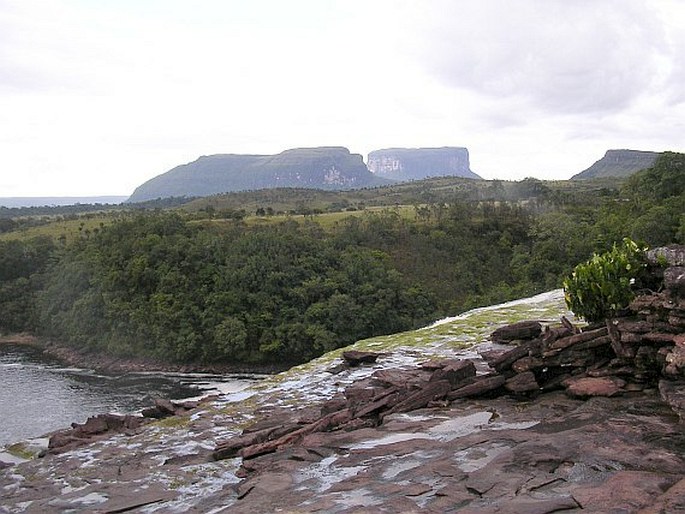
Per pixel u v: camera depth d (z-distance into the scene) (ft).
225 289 205.46
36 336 233.55
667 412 20.42
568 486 15.29
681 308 23.12
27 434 114.62
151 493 20.80
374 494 16.56
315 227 272.31
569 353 25.61
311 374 38.55
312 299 209.26
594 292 26.61
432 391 26.35
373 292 211.41
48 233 315.58
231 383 171.42
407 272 236.84
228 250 221.46
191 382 171.73
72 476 23.91
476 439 20.08
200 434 28.40
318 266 222.07
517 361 26.48
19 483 23.89
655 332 23.67
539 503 14.17
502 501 14.66
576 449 17.58
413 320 211.41
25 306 240.73
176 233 239.50
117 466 24.71
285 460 21.52
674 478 14.87
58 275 231.91
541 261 206.59
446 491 15.76
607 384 23.47
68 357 204.85
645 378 23.39
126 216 323.98
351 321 202.69
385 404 26.61
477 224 269.03
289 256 223.71
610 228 188.65
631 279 26.86
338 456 21.03
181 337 191.01
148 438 28.68
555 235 213.87
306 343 199.11
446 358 36.63
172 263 213.87
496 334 39.17
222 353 195.83
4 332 237.66
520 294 186.80
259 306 202.28
